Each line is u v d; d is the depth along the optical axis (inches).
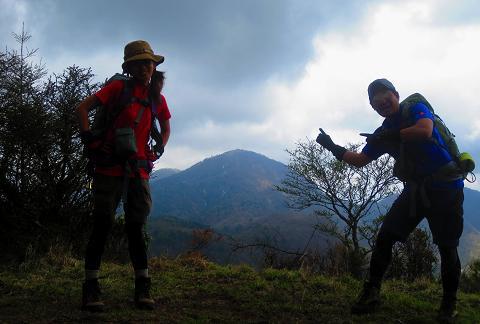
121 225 265.3
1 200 240.5
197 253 278.7
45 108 264.7
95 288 138.2
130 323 129.4
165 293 166.1
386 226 152.1
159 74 148.2
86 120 136.6
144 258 145.3
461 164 145.3
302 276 205.2
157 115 148.5
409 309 162.4
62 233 249.9
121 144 135.6
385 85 151.9
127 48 145.0
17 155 249.8
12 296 156.6
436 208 146.1
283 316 148.0
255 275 205.9
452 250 149.0
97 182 140.4
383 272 152.1
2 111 247.8
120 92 141.5
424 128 140.8
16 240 230.5
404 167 148.5
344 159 160.6
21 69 277.1
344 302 167.5
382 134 146.7
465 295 199.5
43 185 254.1
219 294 171.5
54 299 153.0
